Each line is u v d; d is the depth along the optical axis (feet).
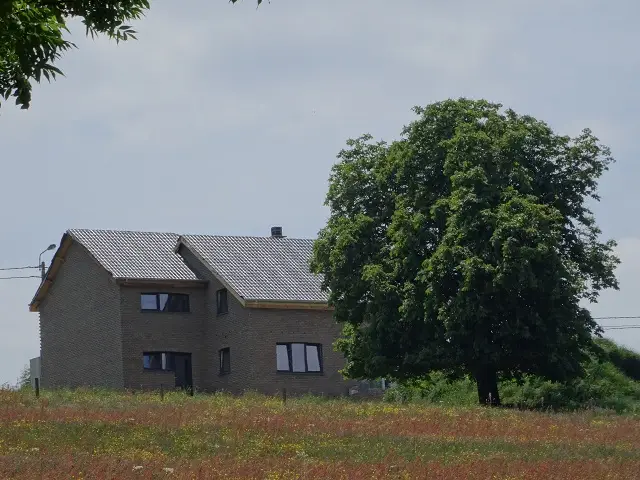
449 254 303.07
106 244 408.87
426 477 144.87
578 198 336.90
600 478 150.82
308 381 391.24
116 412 217.15
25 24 78.38
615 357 419.95
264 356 385.09
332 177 354.95
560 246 334.03
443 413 240.94
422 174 335.06
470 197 304.91
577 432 212.43
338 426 202.69
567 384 359.66
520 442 191.42
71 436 177.68
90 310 405.39
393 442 182.29
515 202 305.53
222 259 406.82
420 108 337.72
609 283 338.34
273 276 403.95
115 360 388.37
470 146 317.22
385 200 344.49
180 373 396.57
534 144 335.26
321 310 397.80
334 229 344.69
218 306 400.67
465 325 307.78
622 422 238.27
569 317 311.88
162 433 184.24
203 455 162.50
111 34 83.30
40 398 255.09
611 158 337.31
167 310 396.57
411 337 323.37
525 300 312.71
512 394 390.42
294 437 185.37
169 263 408.46
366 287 332.80
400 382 341.62
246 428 193.47
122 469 140.97
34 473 136.15
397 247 320.70
